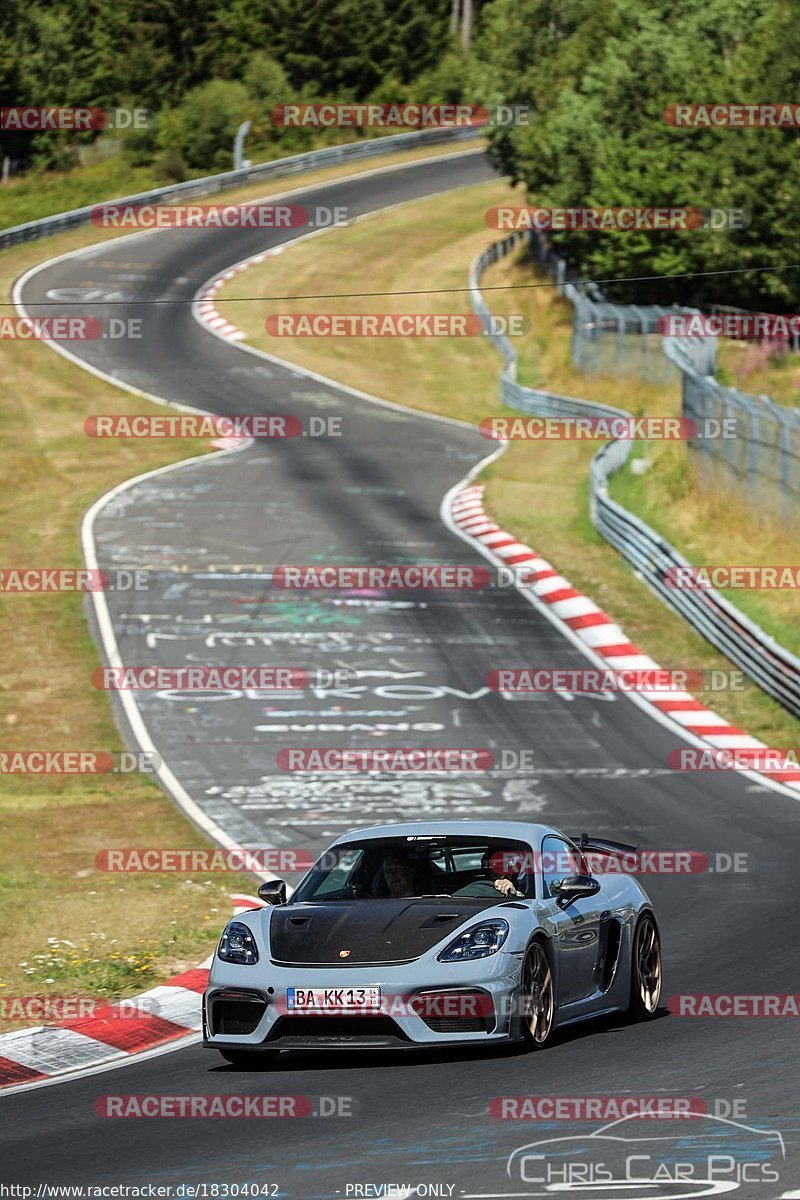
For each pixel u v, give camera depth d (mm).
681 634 110125
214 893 57312
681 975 44250
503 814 73438
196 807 75562
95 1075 34781
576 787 78438
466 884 36344
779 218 182375
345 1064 34188
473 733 88875
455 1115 28391
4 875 60062
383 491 151875
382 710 93000
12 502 147500
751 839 67312
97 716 92312
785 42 184000
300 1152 26312
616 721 91875
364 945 33438
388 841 37750
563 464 163000
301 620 111188
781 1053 33281
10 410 185000
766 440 126125
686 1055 33406
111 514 141625
